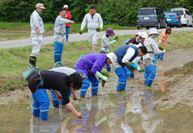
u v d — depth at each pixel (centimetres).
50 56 1529
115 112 838
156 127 725
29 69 770
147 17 3108
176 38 2400
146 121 766
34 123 760
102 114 823
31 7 4506
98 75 932
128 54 966
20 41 1941
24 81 1112
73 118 796
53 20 4462
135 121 766
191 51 2028
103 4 4188
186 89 1075
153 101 939
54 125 746
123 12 4038
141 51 976
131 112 836
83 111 848
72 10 4306
